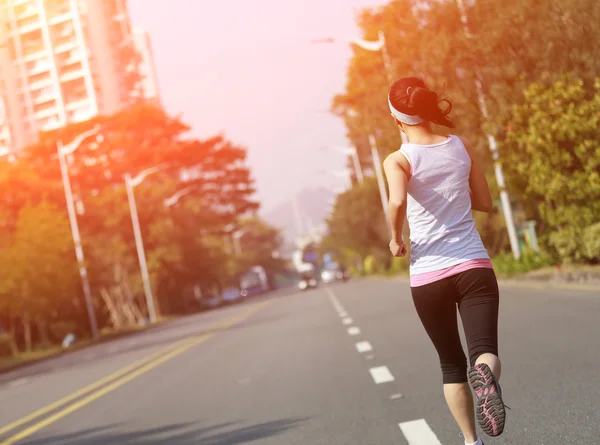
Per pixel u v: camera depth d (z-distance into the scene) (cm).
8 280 5066
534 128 2134
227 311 5631
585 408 760
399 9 2720
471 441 530
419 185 508
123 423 1122
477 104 2441
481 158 2608
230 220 10488
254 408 1073
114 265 7319
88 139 10119
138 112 10100
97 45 17150
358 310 2808
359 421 877
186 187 10238
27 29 16900
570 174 2175
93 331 5616
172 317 8225
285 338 2123
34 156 10025
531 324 1495
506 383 954
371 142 5388
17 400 1736
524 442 673
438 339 521
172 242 8488
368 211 7606
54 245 5250
